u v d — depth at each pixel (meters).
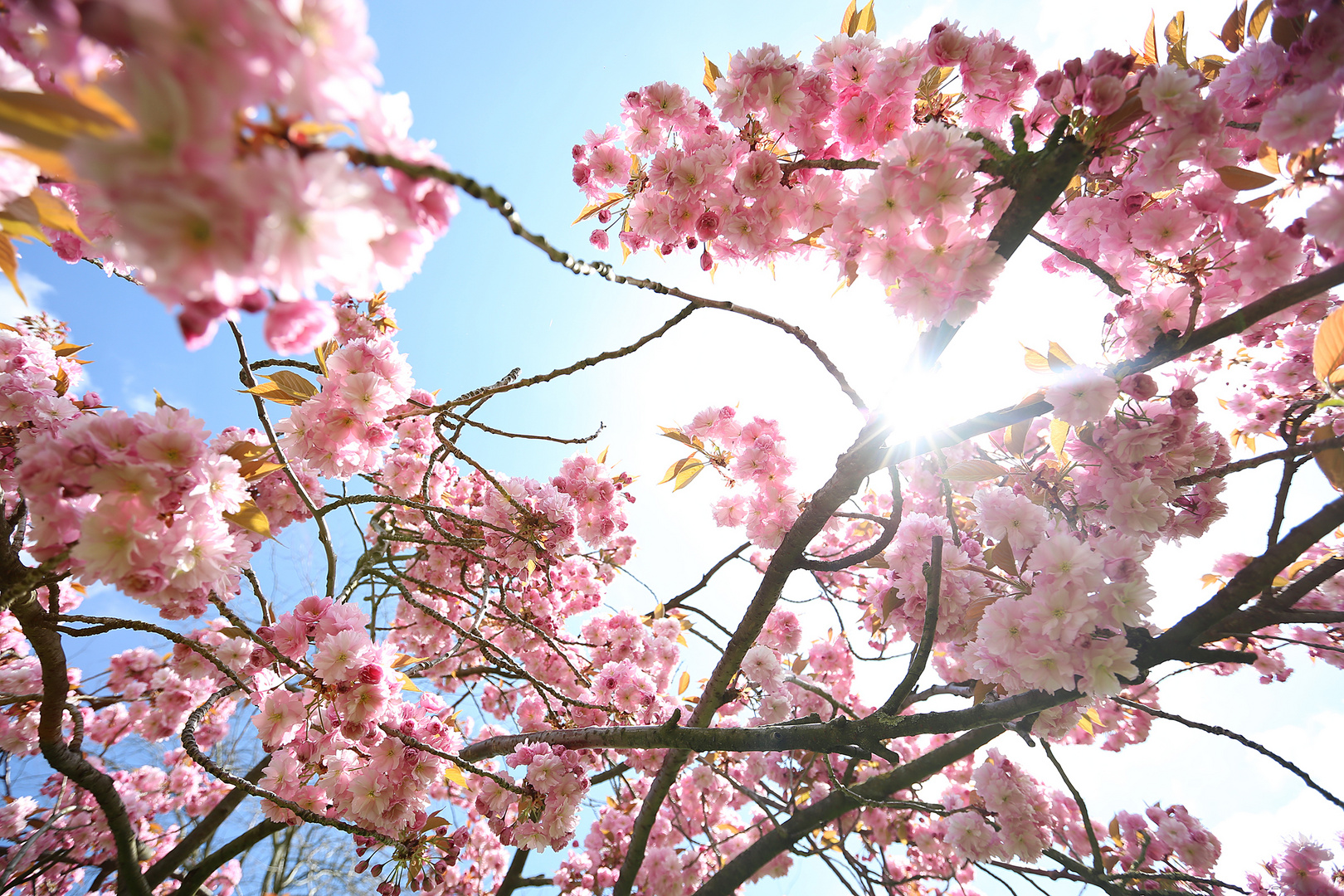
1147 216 0.49
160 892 0.83
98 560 0.32
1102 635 0.51
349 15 0.18
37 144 0.16
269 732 0.51
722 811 1.33
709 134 0.60
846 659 1.16
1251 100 0.45
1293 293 0.42
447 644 1.19
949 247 0.41
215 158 0.16
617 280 0.36
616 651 0.97
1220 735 0.64
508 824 0.67
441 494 1.01
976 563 0.59
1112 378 0.46
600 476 0.92
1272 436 0.75
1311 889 0.89
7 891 0.80
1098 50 0.41
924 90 0.53
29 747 0.88
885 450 0.49
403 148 0.23
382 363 0.57
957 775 1.22
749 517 0.76
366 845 0.52
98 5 0.15
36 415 0.53
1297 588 0.53
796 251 0.60
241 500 0.37
